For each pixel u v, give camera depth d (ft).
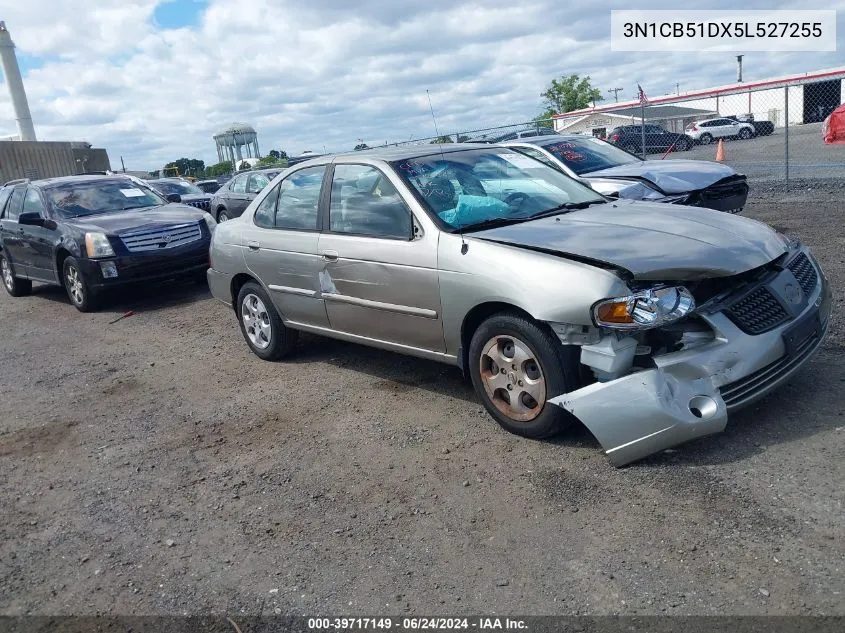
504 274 13.75
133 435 17.40
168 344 25.80
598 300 12.35
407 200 16.10
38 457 16.76
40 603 11.12
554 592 9.91
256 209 20.86
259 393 19.19
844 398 14.07
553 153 33.22
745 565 9.86
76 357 25.45
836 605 8.94
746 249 13.39
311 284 18.69
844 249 26.94
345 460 14.62
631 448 12.28
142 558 12.02
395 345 17.02
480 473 13.32
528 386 13.83
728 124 113.29
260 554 11.72
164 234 32.63
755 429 13.38
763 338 12.73
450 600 10.04
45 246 34.35
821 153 71.41
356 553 11.41
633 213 15.80
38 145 85.81
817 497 11.09
